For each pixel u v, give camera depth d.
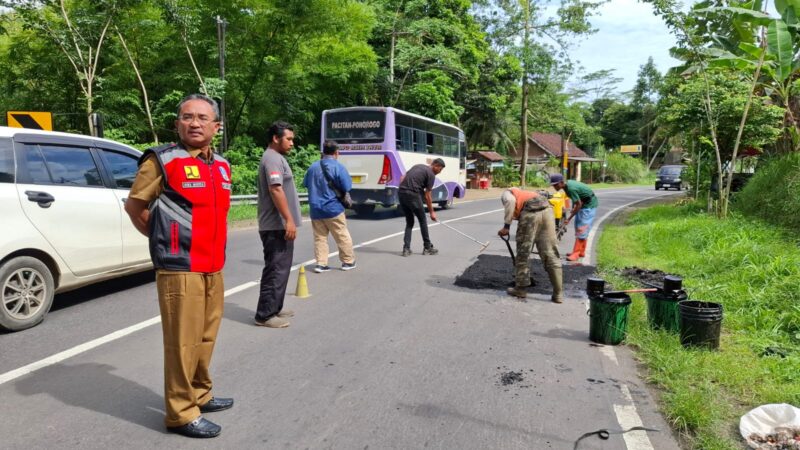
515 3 31.42
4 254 4.78
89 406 3.53
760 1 10.88
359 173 14.91
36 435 3.14
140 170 3.00
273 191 4.98
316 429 3.29
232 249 9.51
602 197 27.88
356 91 23.62
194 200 3.06
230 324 5.31
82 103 18.17
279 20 18.08
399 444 3.13
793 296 5.71
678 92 15.66
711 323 4.62
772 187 10.77
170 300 3.06
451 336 5.07
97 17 15.70
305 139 24.72
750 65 11.60
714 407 3.51
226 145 19.14
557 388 3.95
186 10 16.22
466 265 8.38
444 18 26.45
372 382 3.99
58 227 5.28
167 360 3.13
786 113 14.17
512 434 3.27
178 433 3.21
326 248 7.79
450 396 3.78
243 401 3.65
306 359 4.42
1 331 4.95
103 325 5.19
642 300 6.06
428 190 9.15
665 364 4.23
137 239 6.18
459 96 32.88
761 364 4.32
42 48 17.44
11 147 5.05
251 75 19.58
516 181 38.88
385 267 8.16
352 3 20.58
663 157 73.94
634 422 3.44
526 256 6.45
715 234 9.48
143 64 18.92
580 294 6.74
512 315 5.80
